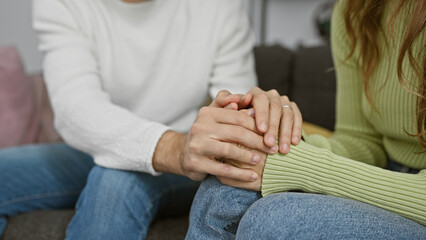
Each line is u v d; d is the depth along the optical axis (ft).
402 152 2.44
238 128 1.94
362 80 2.70
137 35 3.38
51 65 3.02
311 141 2.38
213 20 3.48
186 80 3.45
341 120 2.95
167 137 2.41
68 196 3.66
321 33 8.91
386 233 1.47
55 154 3.63
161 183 2.88
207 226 1.94
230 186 1.94
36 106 5.65
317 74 5.24
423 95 2.05
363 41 2.44
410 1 2.11
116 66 3.40
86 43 3.25
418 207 1.74
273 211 1.54
